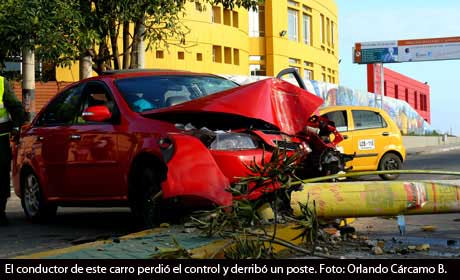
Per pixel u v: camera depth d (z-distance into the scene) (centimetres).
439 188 613
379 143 1495
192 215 583
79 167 753
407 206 608
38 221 848
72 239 703
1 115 816
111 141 709
